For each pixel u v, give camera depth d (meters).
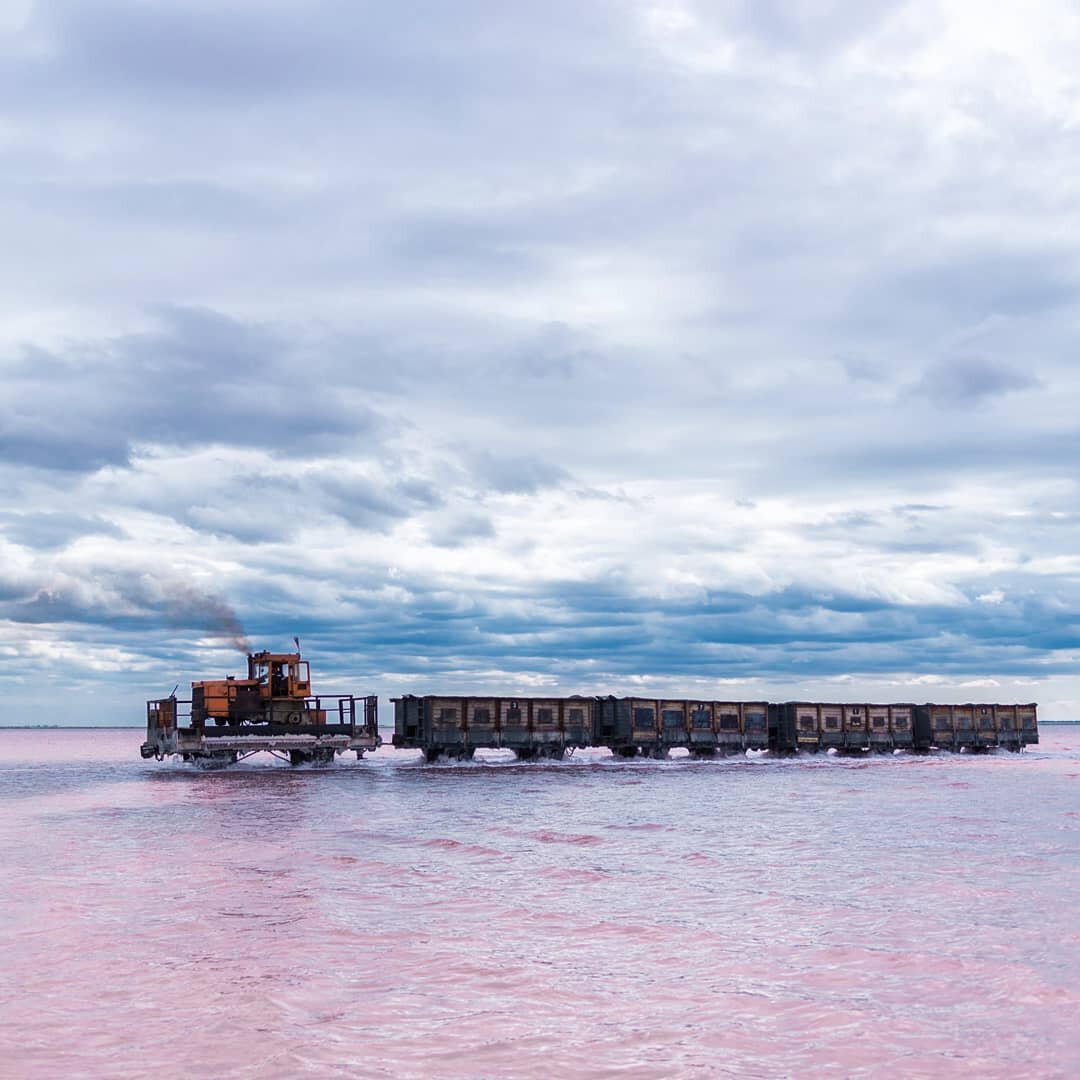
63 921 16.88
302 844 27.34
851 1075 9.68
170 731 61.44
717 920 16.98
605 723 76.12
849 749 87.19
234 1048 10.49
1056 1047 10.39
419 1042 10.70
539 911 17.78
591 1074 9.74
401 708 71.94
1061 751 116.75
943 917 17.08
